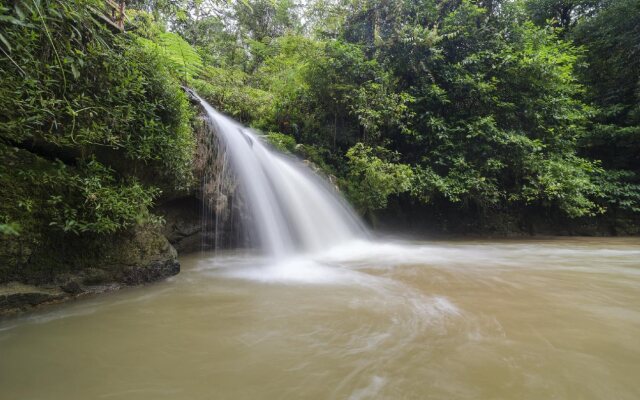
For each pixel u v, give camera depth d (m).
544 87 10.93
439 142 10.14
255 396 1.68
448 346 2.23
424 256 6.48
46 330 2.53
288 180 7.60
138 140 3.97
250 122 9.87
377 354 2.12
